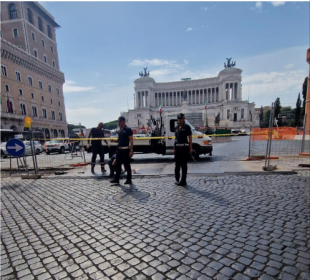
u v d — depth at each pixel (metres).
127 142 5.63
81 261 2.34
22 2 49.09
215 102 85.69
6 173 8.45
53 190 5.45
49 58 59.72
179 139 5.33
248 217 3.28
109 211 3.79
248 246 2.48
